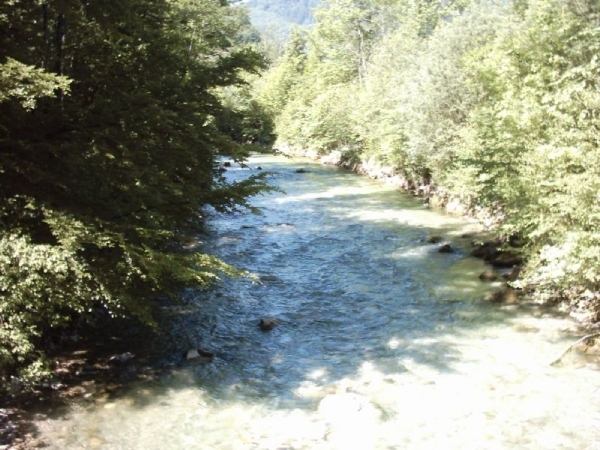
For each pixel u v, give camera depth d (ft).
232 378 24.81
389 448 19.03
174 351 27.50
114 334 29.27
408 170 75.46
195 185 32.27
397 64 94.48
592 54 40.22
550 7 44.01
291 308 33.91
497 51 47.93
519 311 31.37
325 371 25.41
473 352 26.55
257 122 174.19
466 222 55.01
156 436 19.92
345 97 118.32
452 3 124.26
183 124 28.35
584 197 26.04
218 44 64.54
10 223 21.18
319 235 52.80
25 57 24.06
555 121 32.19
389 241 49.29
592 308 29.09
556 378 23.43
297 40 205.77
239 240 51.03
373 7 144.46
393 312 32.60
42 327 24.57
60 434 19.71
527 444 18.93
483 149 43.21
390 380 24.18
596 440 18.94
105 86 27.50
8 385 22.02
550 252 28.22
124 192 25.98
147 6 32.65
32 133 23.41
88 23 27.53
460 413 21.16
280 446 19.35
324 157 122.42
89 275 20.70
